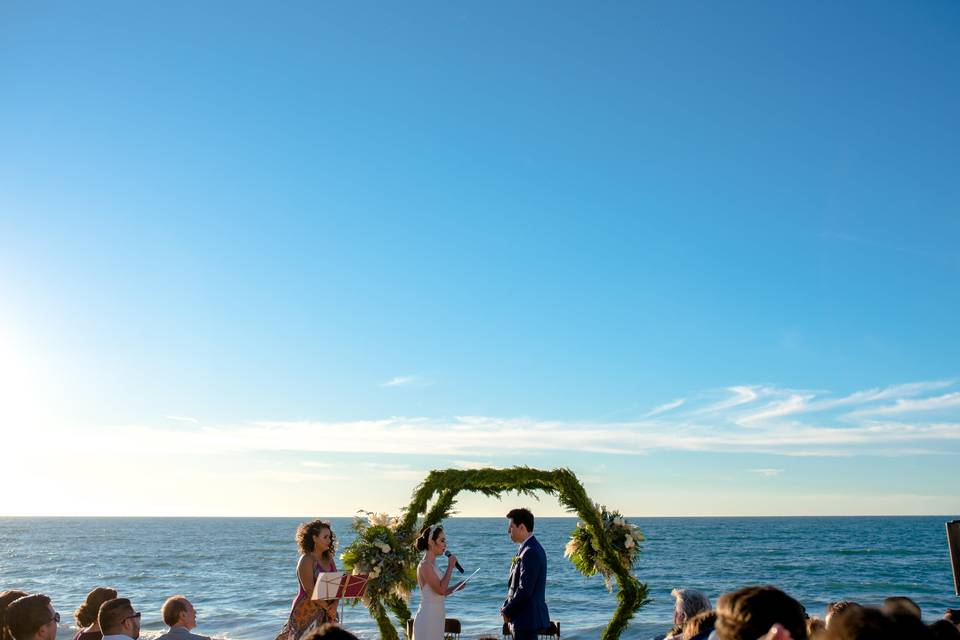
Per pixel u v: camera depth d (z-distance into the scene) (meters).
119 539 110.00
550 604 31.59
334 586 7.50
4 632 5.93
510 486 9.48
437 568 8.49
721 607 2.79
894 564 52.41
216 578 45.03
